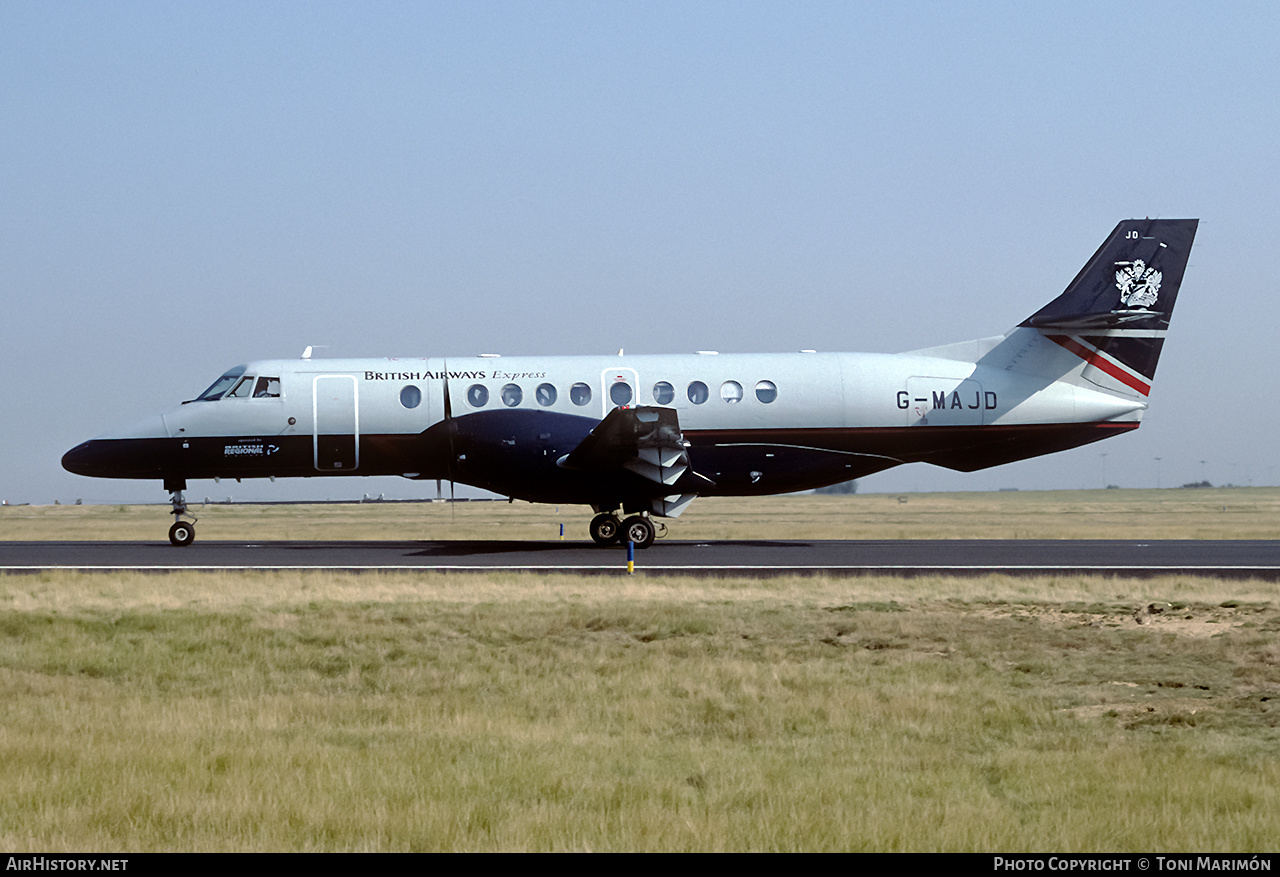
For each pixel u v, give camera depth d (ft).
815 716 63.21
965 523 288.92
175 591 102.83
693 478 156.76
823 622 87.56
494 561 132.67
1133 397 166.30
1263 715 62.80
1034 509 430.20
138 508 470.39
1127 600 95.25
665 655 79.56
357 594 100.37
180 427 159.53
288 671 76.95
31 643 83.46
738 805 45.55
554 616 89.40
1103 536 213.46
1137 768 50.80
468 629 86.43
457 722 61.67
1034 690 69.56
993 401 162.30
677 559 134.92
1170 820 43.06
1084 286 165.07
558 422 155.94
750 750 55.67
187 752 53.16
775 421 158.30
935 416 160.86
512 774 49.42
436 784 47.83
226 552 149.79
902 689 69.10
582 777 49.34
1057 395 164.04
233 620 88.79
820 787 48.01
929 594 98.94
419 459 159.53
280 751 53.47
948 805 44.98
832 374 159.94
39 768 50.26
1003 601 95.30
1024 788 48.01
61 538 222.69
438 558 137.28
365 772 49.73
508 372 159.53
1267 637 80.48
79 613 91.35
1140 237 165.48
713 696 67.77
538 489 156.35
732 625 86.89
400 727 60.64
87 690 71.67
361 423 158.30
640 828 42.11
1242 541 177.68
